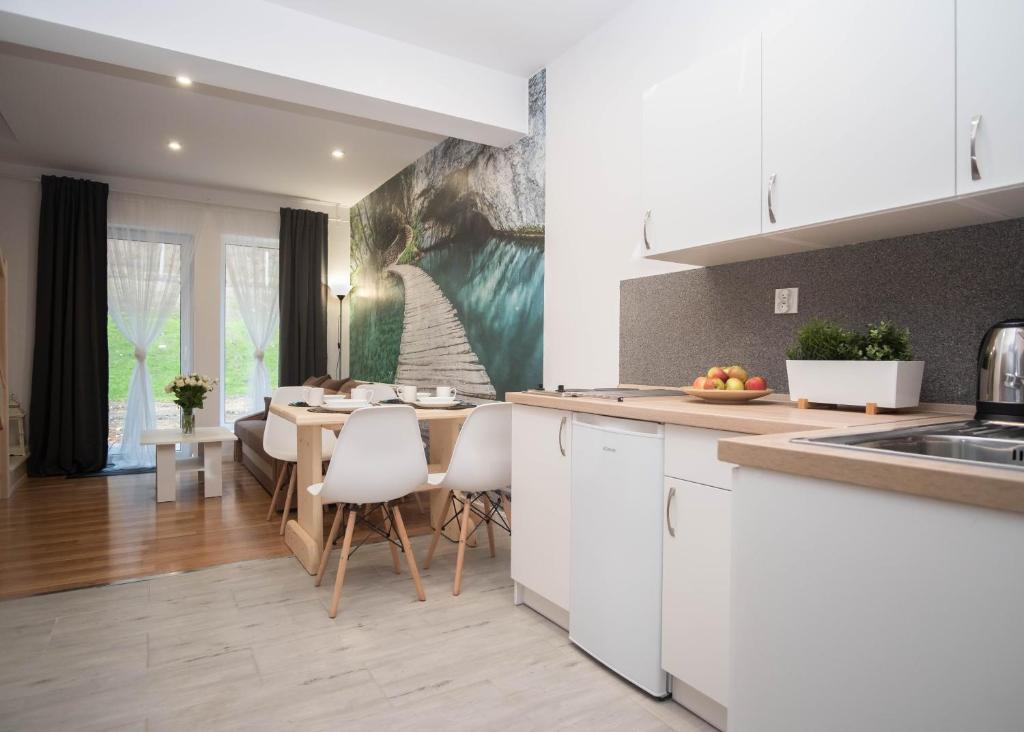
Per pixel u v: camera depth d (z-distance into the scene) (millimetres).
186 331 6172
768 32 1799
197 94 4008
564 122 3449
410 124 3633
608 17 3100
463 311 4570
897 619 896
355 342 6863
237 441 5809
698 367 2514
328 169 5625
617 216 3045
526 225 3805
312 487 2605
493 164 4172
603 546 1971
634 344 2852
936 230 1732
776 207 1771
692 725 1666
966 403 1657
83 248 5492
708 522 1615
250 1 2949
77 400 5426
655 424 1798
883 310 1865
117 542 3324
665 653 1747
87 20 2596
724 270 2396
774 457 1049
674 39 2713
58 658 2021
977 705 814
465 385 4547
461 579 2746
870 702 925
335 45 3158
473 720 1684
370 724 1661
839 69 1605
